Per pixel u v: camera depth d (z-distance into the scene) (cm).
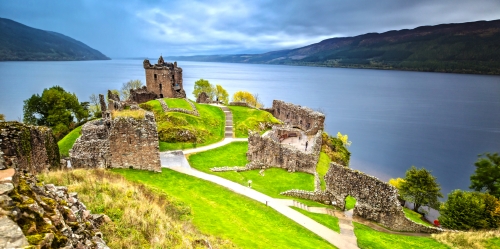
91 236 1145
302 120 6794
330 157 5756
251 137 4872
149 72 7475
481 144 11219
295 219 3067
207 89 11106
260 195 3584
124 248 1303
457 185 7856
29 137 2412
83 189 1833
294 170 4531
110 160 3553
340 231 2862
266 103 19150
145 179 3469
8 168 1006
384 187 3062
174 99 6694
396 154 10088
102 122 4550
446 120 15212
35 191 1061
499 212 3578
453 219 3850
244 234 2458
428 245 2620
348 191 3369
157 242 1410
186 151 5000
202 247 1570
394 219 2983
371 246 2580
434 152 10325
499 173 4144
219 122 6562
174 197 2806
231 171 4388
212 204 3120
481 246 2569
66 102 6956
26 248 702
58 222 951
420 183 4988
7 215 769
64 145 4912
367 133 12531
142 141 3622
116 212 1592
